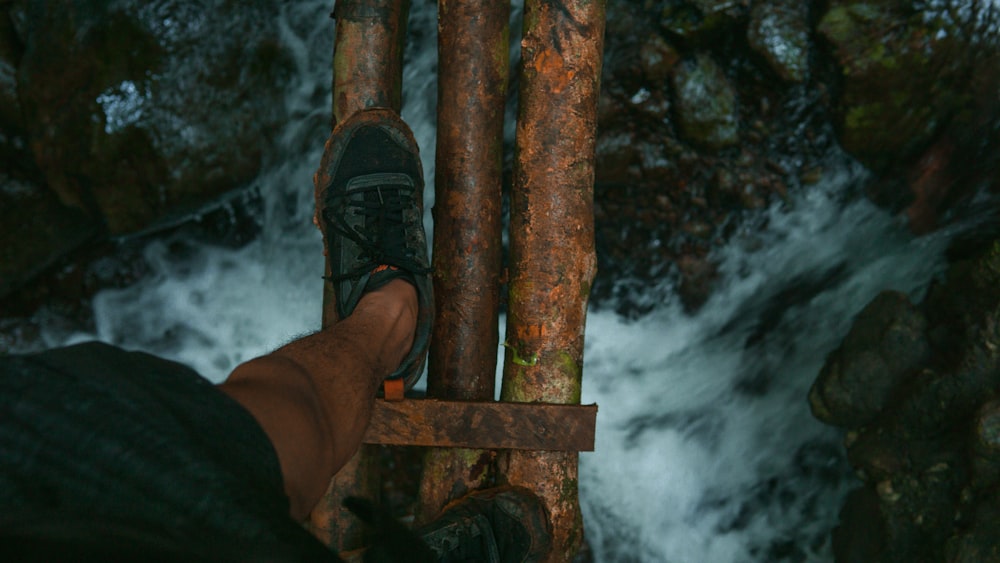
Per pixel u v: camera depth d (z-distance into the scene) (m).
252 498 0.69
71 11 2.70
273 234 3.15
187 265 3.21
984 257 2.28
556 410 1.79
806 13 2.76
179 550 0.61
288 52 2.87
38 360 0.73
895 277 2.81
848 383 2.49
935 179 2.71
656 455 3.06
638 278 3.07
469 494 1.87
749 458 2.99
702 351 3.07
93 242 3.18
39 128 2.76
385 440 1.78
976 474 2.08
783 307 2.98
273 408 0.92
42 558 0.56
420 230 1.90
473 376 1.93
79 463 0.66
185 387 0.81
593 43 1.85
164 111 2.73
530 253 1.86
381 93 2.00
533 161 1.85
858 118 2.74
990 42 2.54
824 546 2.83
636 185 2.99
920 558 2.22
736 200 2.95
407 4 2.09
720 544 2.97
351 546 1.91
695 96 2.84
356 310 1.59
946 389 2.24
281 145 2.96
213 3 2.76
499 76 1.95
